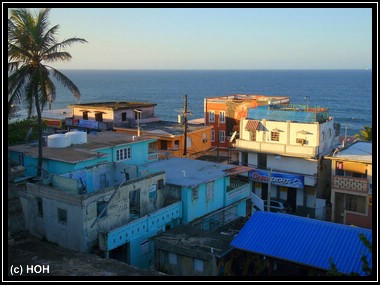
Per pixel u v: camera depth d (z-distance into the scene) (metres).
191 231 27.28
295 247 23.20
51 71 31.53
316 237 23.72
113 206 25.91
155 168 35.47
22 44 29.80
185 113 46.88
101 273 20.12
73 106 60.94
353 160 38.41
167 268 25.30
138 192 28.11
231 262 24.75
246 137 50.44
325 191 47.72
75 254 22.84
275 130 48.31
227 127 61.62
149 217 27.39
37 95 30.50
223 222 33.84
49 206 25.58
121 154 37.19
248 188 37.53
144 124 59.94
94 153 32.53
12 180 24.47
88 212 24.38
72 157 30.97
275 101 62.81
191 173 34.09
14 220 24.27
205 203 32.47
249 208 39.31
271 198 48.00
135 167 29.98
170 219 29.41
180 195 30.55
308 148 45.81
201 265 24.03
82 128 57.88
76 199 24.23
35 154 31.91
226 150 57.25
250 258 25.95
